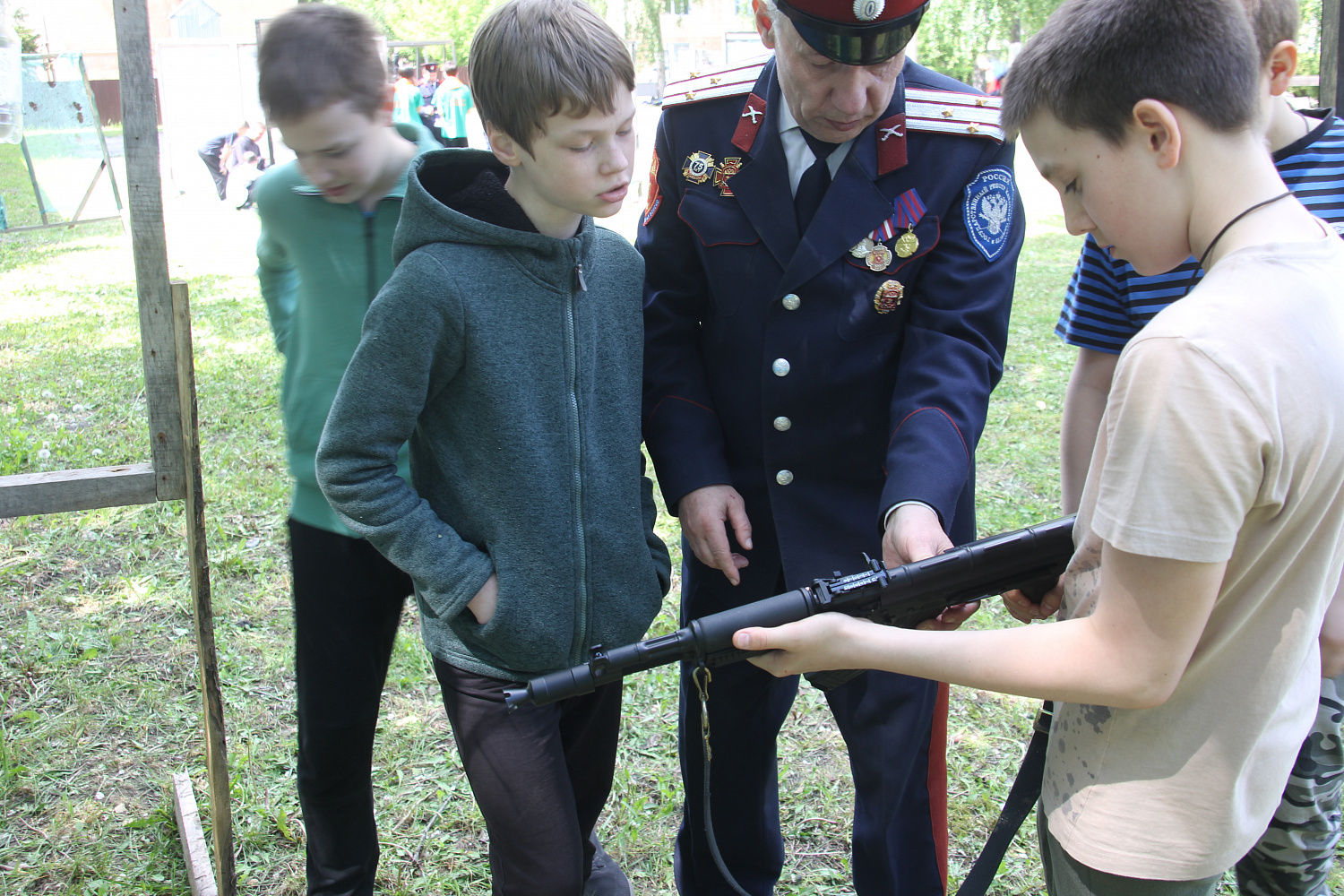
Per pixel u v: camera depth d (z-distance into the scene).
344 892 1.93
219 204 13.27
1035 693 1.14
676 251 1.84
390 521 1.48
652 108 12.42
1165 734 1.17
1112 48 1.03
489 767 1.57
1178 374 1.00
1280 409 0.99
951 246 1.70
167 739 2.69
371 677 1.84
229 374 5.76
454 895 2.19
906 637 1.22
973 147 1.70
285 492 4.15
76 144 7.64
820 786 2.53
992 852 1.39
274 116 1.60
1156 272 1.14
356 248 1.72
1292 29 1.40
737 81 1.78
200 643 1.77
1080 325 1.82
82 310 7.17
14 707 2.80
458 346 1.46
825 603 1.31
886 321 1.73
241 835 2.33
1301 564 1.10
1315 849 1.67
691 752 1.99
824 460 1.79
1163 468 1.00
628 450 1.65
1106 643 1.09
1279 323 1.00
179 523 3.87
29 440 4.58
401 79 10.59
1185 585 1.02
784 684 1.99
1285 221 1.04
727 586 1.93
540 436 1.52
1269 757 1.19
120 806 2.45
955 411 1.62
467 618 1.55
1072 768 1.26
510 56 1.35
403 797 2.47
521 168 1.48
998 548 1.35
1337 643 1.42
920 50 18.80
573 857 1.58
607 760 1.82
